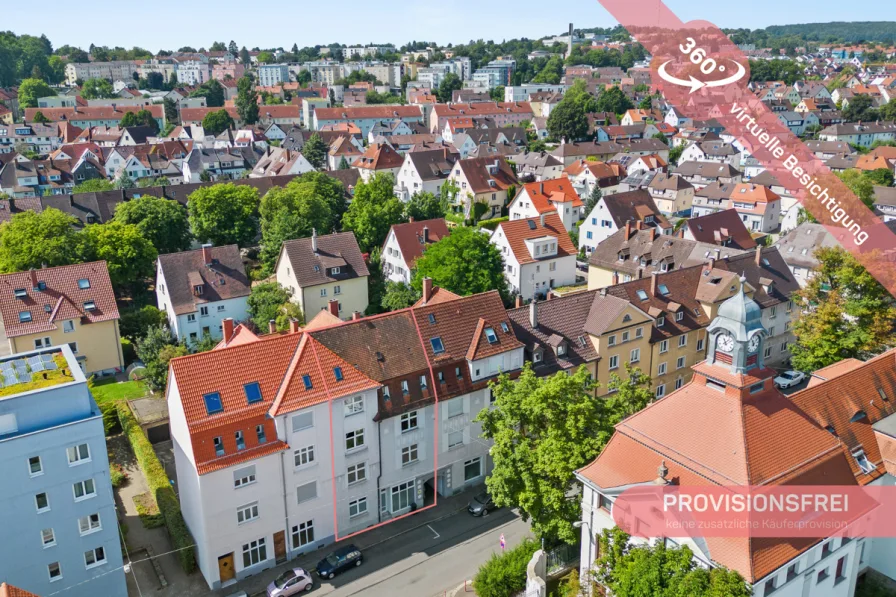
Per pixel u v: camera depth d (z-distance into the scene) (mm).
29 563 43844
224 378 49438
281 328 88750
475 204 150000
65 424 43312
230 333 61750
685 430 39562
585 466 42844
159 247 118250
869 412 47531
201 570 50688
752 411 38406
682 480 37719
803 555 36969
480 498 58125
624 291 72875
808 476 37781
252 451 48562
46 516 43875
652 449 40000
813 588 39031
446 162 168375
